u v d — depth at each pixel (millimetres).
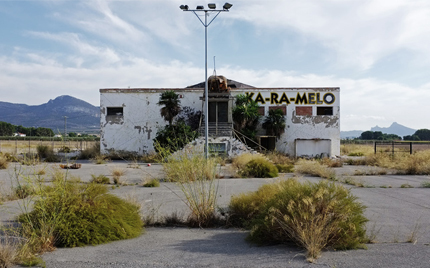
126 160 30984
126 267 4441
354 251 5020
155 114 34844
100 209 5949
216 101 33812
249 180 14594
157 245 5539
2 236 5609
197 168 7414
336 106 34969
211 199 7266
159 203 9234
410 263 4457
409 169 18109
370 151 38281
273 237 5473
